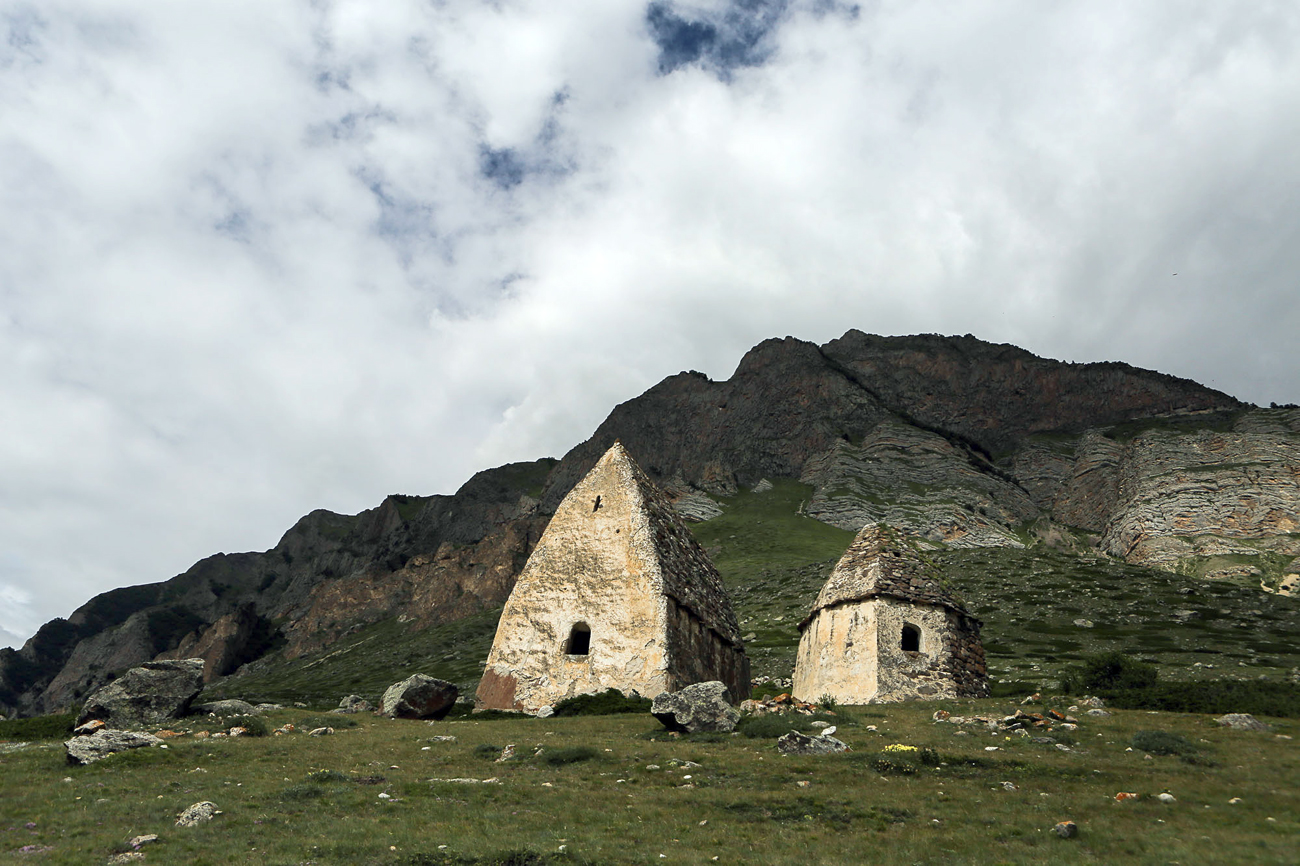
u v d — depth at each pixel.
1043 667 68.69
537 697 38.66
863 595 38.16
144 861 14.77
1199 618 92.12
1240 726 26.38
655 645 38.44
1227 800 18.44
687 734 27.56
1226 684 34.50
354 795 19.55
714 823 17.44
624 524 42.59
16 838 16.19
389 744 27.05
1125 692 34.34
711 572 47.81
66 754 24.00
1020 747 24.17
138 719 31.41
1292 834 15.75
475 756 24.86
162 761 23.30
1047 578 119.56
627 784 20.84
